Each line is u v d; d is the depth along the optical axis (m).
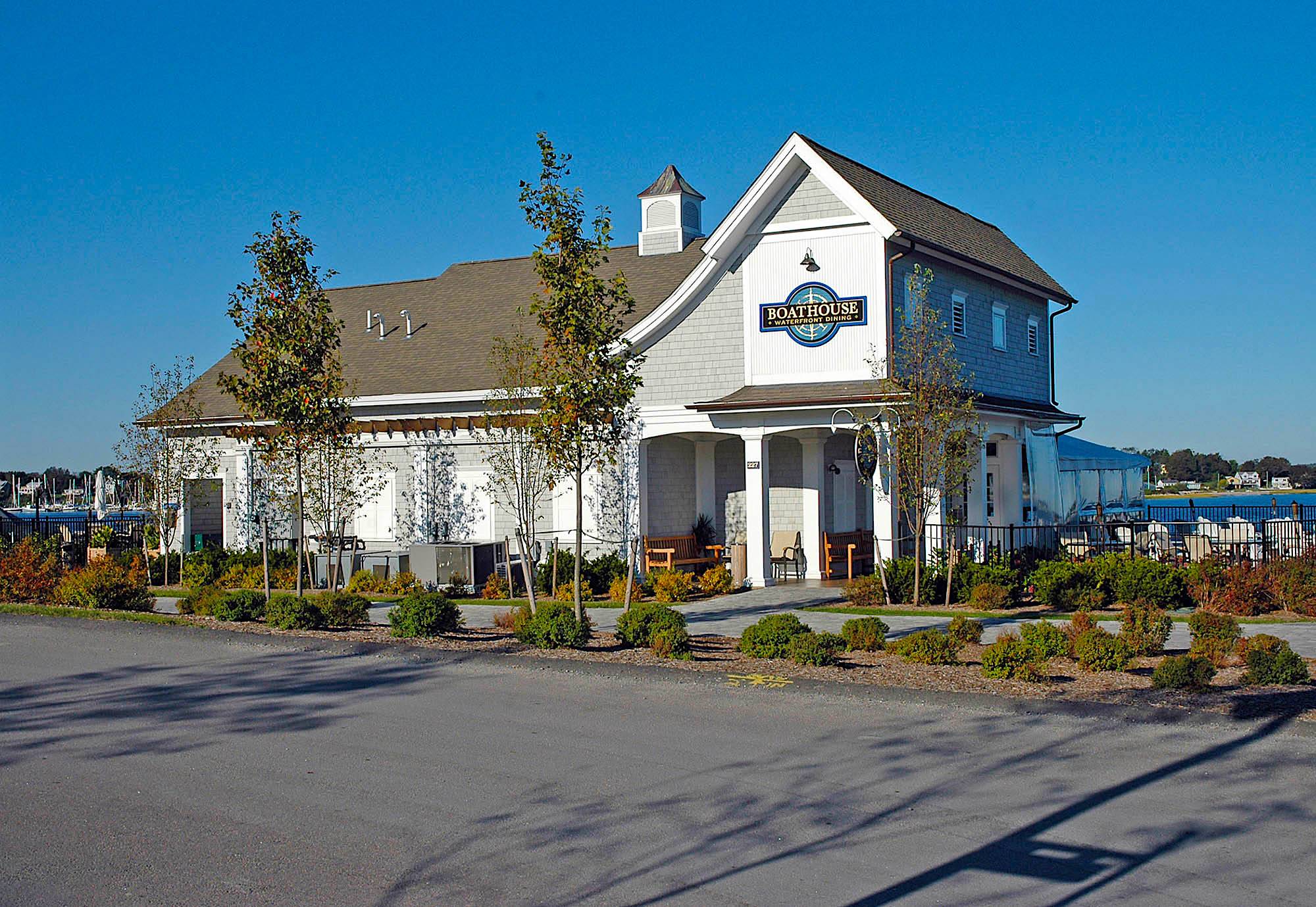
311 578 27.42
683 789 8.73
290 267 18.89
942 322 21.95
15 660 15.11
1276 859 7.07
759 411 23.61
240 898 6.76
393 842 7.69
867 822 7.91
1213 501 67.38
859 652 14.60
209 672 13.99
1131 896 6.56
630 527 25.33
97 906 6.69
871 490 28.28
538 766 9.43
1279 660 11.51
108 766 9.72
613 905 6.58
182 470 28.92
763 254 24.42
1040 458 28.06
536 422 16.62
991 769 9.09
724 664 13.52
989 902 6.52
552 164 15.91
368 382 28.98
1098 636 12.93
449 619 16.25
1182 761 9.15
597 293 16.25
